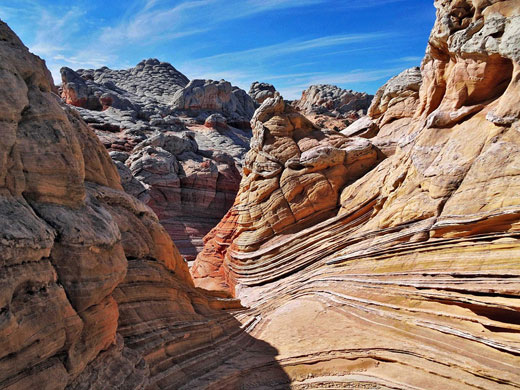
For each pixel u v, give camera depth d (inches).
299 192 836.6
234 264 885.2
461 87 553.6
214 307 565.3
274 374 396.2
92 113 2089.1
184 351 378.6
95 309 265.7
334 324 493.4
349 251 643.5
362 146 853.8
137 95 3009.4
